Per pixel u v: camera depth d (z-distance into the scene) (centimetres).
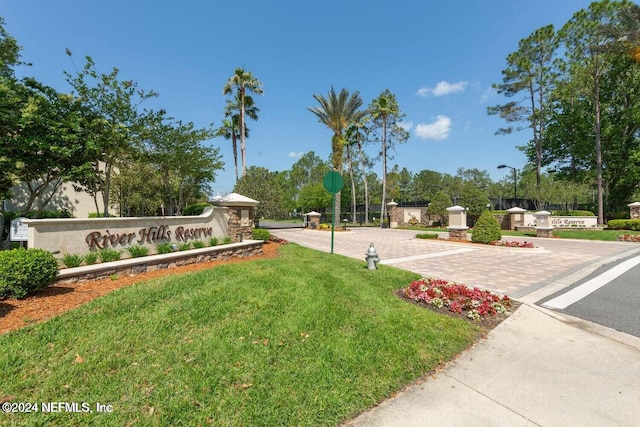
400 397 241
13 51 1113
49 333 288
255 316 354
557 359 308
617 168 2381
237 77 2439
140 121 1093
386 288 531
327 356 286
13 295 369
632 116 2136
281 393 232
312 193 4409
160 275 530
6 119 730
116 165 1261
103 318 326
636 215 1897
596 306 483
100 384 228
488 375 277
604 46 1867
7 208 1497
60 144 862
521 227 2177
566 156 2750
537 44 2261
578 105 2438
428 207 2784
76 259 498
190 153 1421
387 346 312
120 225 595
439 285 524
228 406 215
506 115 2562
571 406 232
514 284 630
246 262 640
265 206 1441
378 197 4944
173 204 2033
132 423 196
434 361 295
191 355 271
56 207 1672
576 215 2139
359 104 2394
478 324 395
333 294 453
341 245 1320
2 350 256
